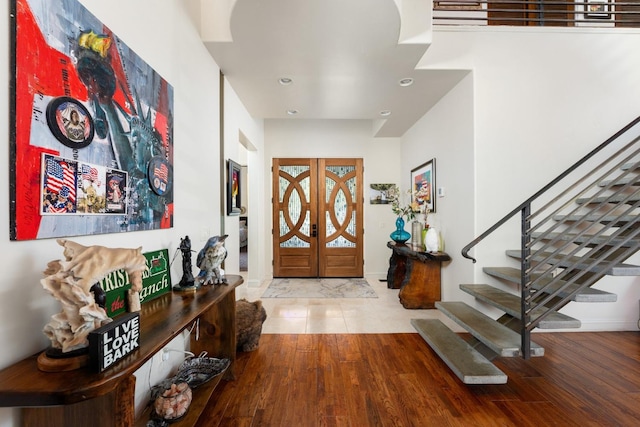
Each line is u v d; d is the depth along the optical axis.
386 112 4.01
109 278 1.25
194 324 2.09
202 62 2.32
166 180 1.75
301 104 3.66
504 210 2.97
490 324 2.39
